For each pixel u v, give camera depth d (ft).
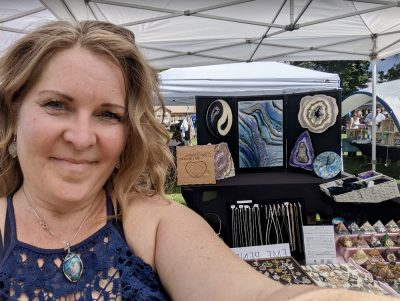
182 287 2.52
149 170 3.32
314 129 7.51
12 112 2.78
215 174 7.27
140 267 2.73
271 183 7.07
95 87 2.53
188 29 13.09
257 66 22.52
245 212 6.92
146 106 3.01
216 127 7.83
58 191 2.61
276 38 14.32
